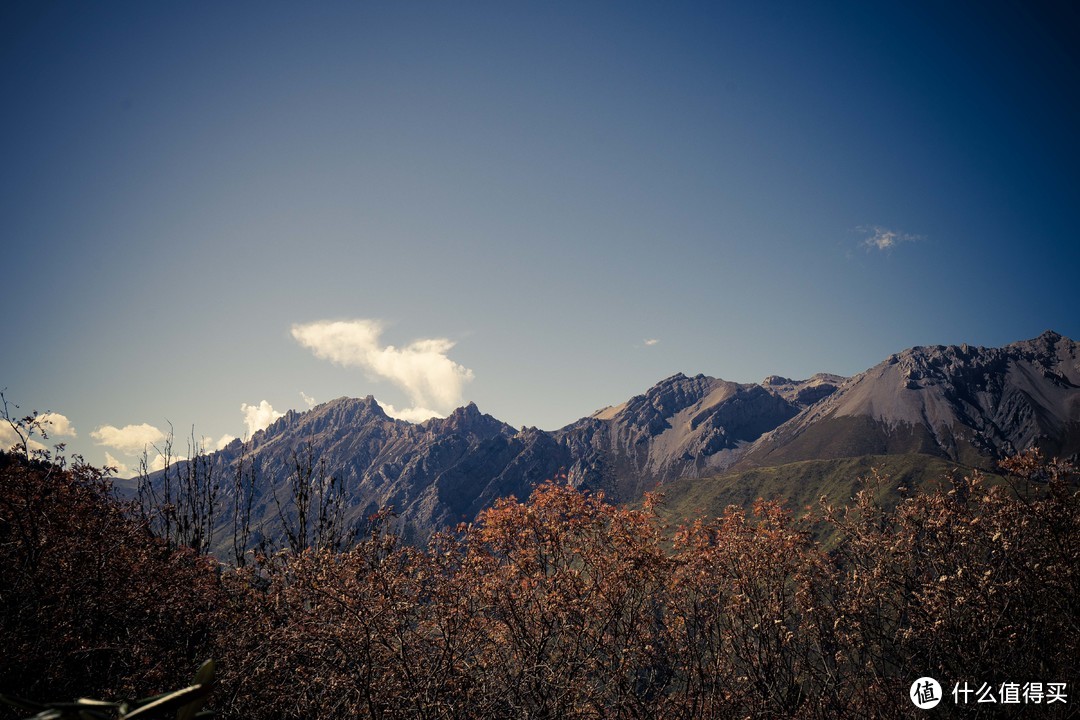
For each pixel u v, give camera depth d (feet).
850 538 69.05
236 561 75.82
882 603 66.54
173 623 65.77
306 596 59.57
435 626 60.03
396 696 55.77
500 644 62.80
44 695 58.23
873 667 63.46
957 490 63.21
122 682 60.03
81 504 68.18
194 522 105.91
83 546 66.03
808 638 66.80
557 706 56.44
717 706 63.62
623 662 61.31
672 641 64.18
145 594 65.05
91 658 62.23
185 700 4.41
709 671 65.00
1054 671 60.18
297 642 56.34
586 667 61.67
